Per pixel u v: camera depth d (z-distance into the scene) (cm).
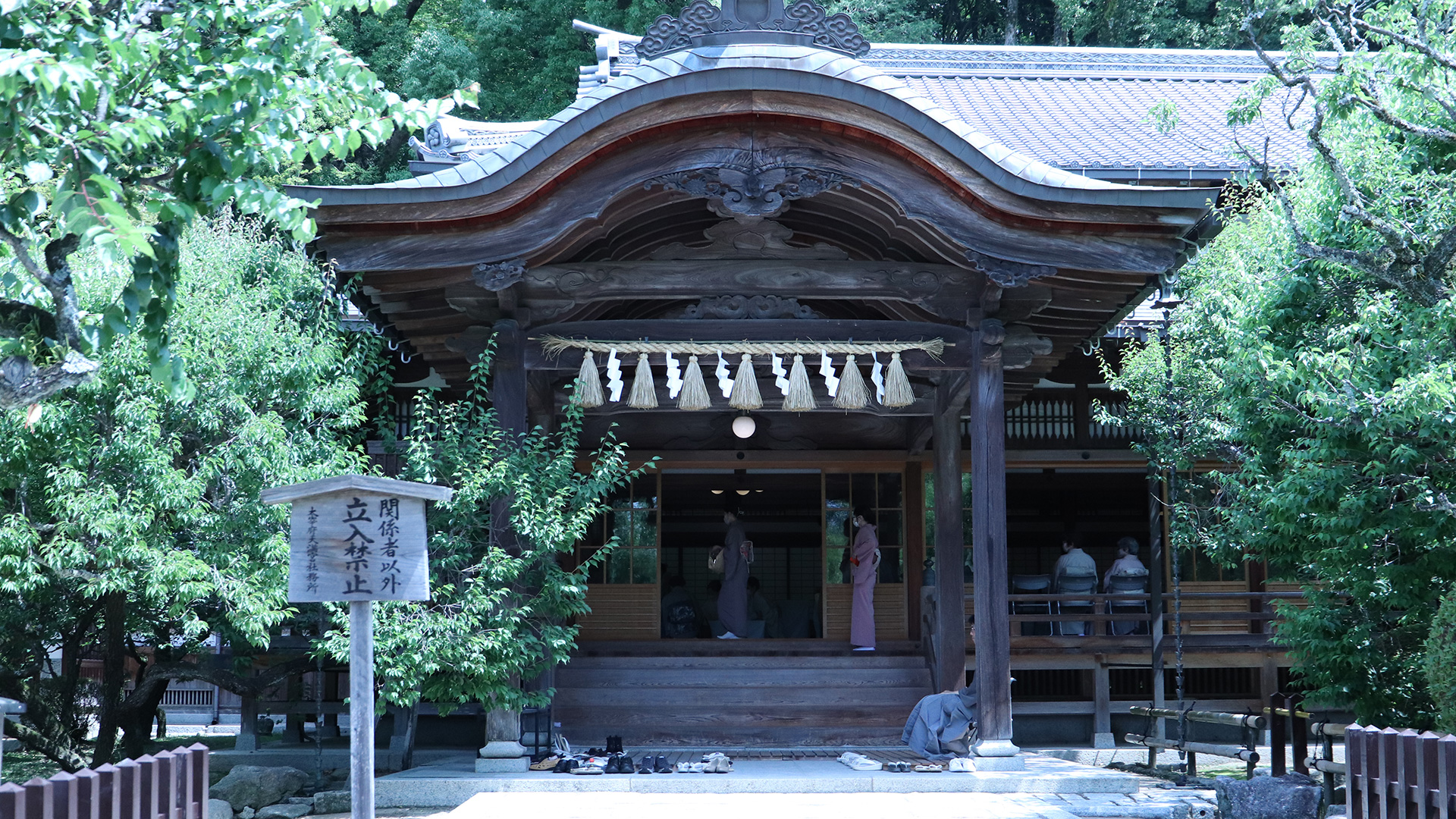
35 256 628
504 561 941
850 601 1456
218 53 544
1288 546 994
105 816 459
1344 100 817
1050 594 1484
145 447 892
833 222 1132
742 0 978
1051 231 980
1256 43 848
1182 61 1934
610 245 1120
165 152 573
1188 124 1662
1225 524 1230
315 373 1004
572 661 1288
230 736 1720
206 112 522
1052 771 962
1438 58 766
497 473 956
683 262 1030
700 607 1733
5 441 883
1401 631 944
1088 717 1370
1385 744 551
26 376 534
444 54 2547
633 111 938
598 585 1466
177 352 898
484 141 1711
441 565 957
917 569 1480
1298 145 1539
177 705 2033
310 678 1295
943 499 1232
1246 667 1381
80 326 550
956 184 962
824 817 815
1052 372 1475
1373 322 820
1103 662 1352
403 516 597
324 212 941
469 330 1056
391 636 915
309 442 1010
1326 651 949
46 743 1146
